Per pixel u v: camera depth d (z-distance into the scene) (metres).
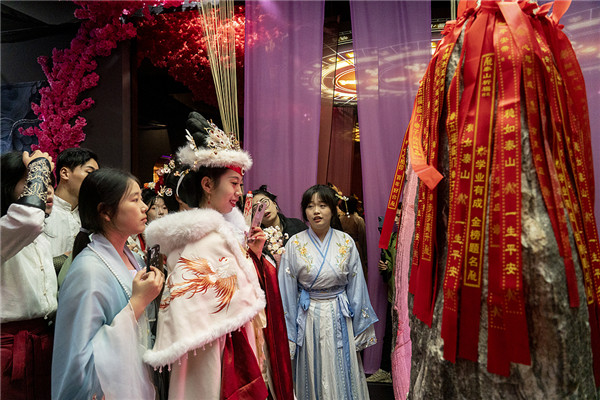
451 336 0.83
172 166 1.59
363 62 3.27
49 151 3.87
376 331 3.23
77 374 1.04
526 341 0.75
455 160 0.87
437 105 0.93
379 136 3.24
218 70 3.38
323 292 2.50
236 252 1.28
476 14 0.91
